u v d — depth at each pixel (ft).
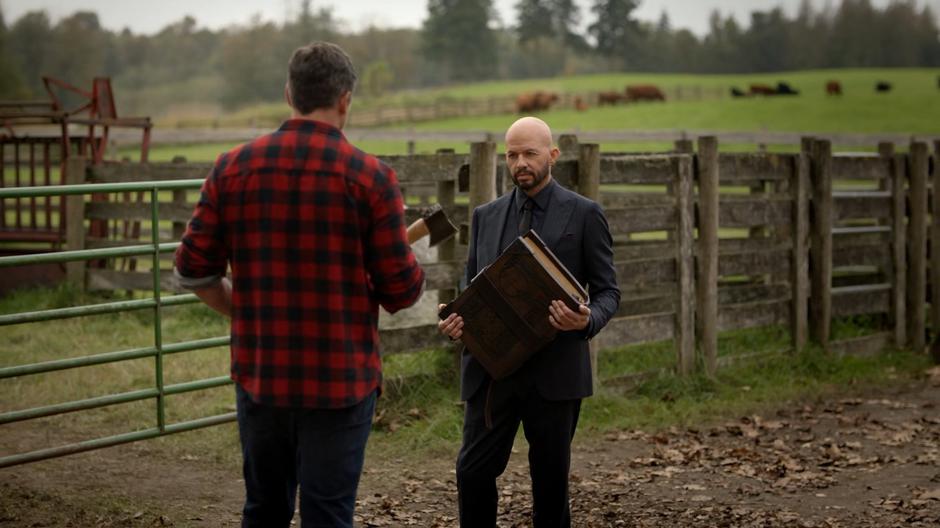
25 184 56.95
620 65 472.03
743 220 28.40
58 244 36.78
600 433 22.52
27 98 237.66
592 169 24.21
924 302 33.73
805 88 230.27
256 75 327.06
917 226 33.24
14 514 15.99
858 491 18.49
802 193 29.71
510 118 168.76
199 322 32.42
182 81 354.33
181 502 17.11
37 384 24.40
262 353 9.66
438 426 21.63
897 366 30.78
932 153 34.24
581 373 12.87
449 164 23.40
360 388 9.75
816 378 28.58
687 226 26.50
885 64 427.74
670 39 472.03
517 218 13.34
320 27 352.08
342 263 9.62
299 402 9.59
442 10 399.44
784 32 448.65
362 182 9.59
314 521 9.78
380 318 23.07
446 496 17.93
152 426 21.67
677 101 197.16
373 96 284.61
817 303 30.37
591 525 16.43
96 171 35.68
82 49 280.51
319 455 9.75
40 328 30.55
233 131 64.90
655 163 25.96
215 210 9.74
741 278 38.47
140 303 16.58
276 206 9.56
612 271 13.15
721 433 22.80
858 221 39.09
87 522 15.84
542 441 12.92
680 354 26.63
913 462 20.58
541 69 476.95
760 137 66.23
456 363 23.70
